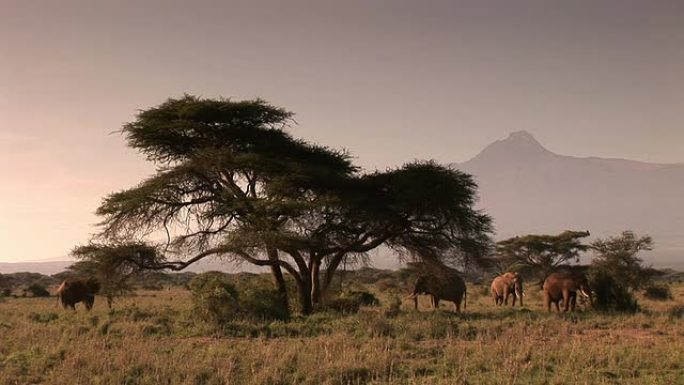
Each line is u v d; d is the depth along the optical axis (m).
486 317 24.45
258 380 12.21
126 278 28.00
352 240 29.81
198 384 12.27
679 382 12.20
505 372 12.69
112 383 12.06
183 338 18.72
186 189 27.95
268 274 35.72
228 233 26.27
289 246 25.78
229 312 22.64
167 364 13.41
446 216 29.50
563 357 14.19
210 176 28.05
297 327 20.56
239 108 28.05
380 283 58.66
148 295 45.50
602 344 16.25
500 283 35.19
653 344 16.80
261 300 24.45
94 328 19.64
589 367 13.42
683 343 16.30
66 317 24.66
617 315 24.62
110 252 26.73
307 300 28.31
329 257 30.97
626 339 17.95
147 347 15.45
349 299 29.95
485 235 30.77
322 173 27.77
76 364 13.36
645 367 13.62
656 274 47.34
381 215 28.83
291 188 27.02
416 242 30.78
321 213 27.62
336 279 35.88
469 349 15.59
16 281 92.50
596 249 47.94
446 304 35.75
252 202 26.42
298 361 13.88
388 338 16.86
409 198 28.17
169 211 27.97
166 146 29.09
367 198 28.50
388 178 29.50
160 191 26.92
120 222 27.81
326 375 12.69
